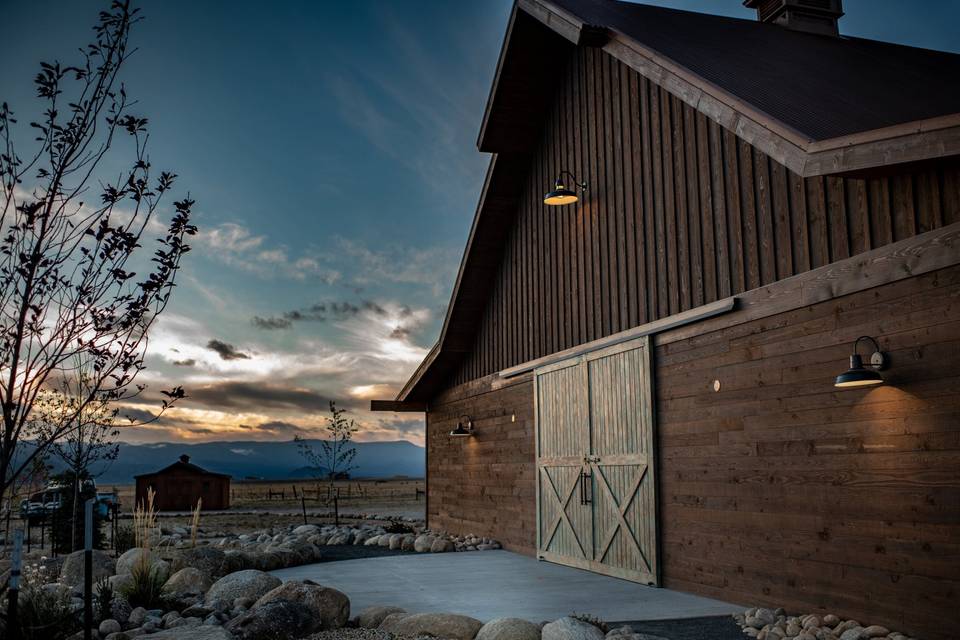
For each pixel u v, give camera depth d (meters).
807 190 7.24
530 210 13.09
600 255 10.85
